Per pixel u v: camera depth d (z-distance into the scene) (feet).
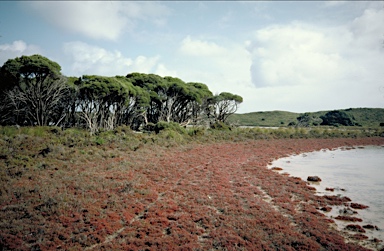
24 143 72.49
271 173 76.38
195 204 47.83
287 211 46.03
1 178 49.80
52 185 49.16
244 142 152.87
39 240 31.55
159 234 35.35
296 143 159.12
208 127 200.75
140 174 64.80
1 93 121.80
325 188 62.34
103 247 31.50
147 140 109.70
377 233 37.63
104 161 72.38
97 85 127.54
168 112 185.16
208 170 76.64
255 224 39.58
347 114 376.27
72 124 155.33
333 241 34.47
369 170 83.56
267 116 490.90
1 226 33.91
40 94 123.24
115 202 44.91
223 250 31.96
